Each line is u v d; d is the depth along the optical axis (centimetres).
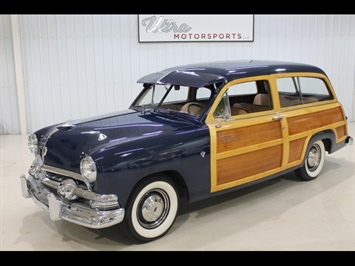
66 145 346
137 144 330
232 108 439
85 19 845
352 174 539
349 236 358
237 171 397
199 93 464
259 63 459
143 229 344
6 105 880
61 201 334
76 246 347
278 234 364
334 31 891
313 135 481
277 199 451
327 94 519
